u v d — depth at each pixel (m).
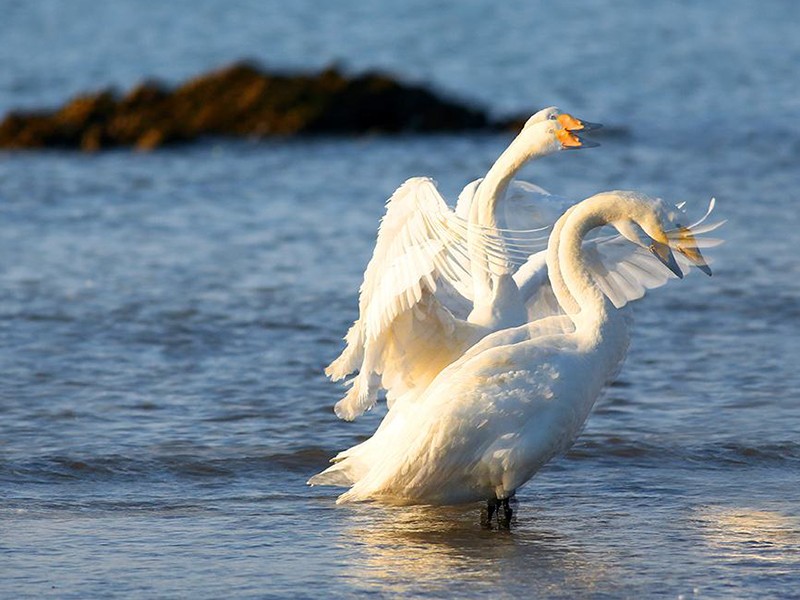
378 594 9.14
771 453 12.58
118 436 13.01
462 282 11.82
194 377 15.08
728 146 32.44
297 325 17.23
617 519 10.87
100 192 27.09
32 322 17.14
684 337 16.66
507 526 10.65
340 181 28.55
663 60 48.84
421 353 11.20
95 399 14.21
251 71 37.25
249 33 59.50
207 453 12.59
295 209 25.28
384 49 54.09
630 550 10.09
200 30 60.53
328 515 11.02
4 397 14.20
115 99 37.03
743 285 19.02
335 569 9.66
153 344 16.33
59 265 20.39
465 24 60.41
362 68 49.53
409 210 10.41
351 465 10.99
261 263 20.69
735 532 10.50
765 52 50.38
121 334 16.70
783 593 9.16
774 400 14.17
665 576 9.51
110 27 61.34
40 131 34.03
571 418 10.40
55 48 54.91
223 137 35.28
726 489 11.66
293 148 33.62
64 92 44.47
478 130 36.62
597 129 11.60
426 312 10.96
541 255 12.42
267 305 18.16
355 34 58.53
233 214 24.77
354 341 11.02
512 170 11.78
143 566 9.68
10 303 18.03
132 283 19.28
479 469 10.38
